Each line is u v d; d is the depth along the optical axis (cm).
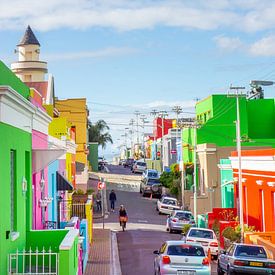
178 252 2305
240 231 3594
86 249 2967
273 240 3322
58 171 3184
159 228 4756
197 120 6725
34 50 4744
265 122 6556
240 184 3775
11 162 1666
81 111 7156
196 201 5300
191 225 4209
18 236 1667
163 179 6919
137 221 5197
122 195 7194
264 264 2492
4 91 1430
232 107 6412
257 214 4003
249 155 4138
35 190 2156
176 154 8406
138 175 9825
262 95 6569
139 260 3136
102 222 5072
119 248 3631
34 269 1708
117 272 2733
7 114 1533
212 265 3125
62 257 1488
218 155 5675
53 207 2859
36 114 2127
